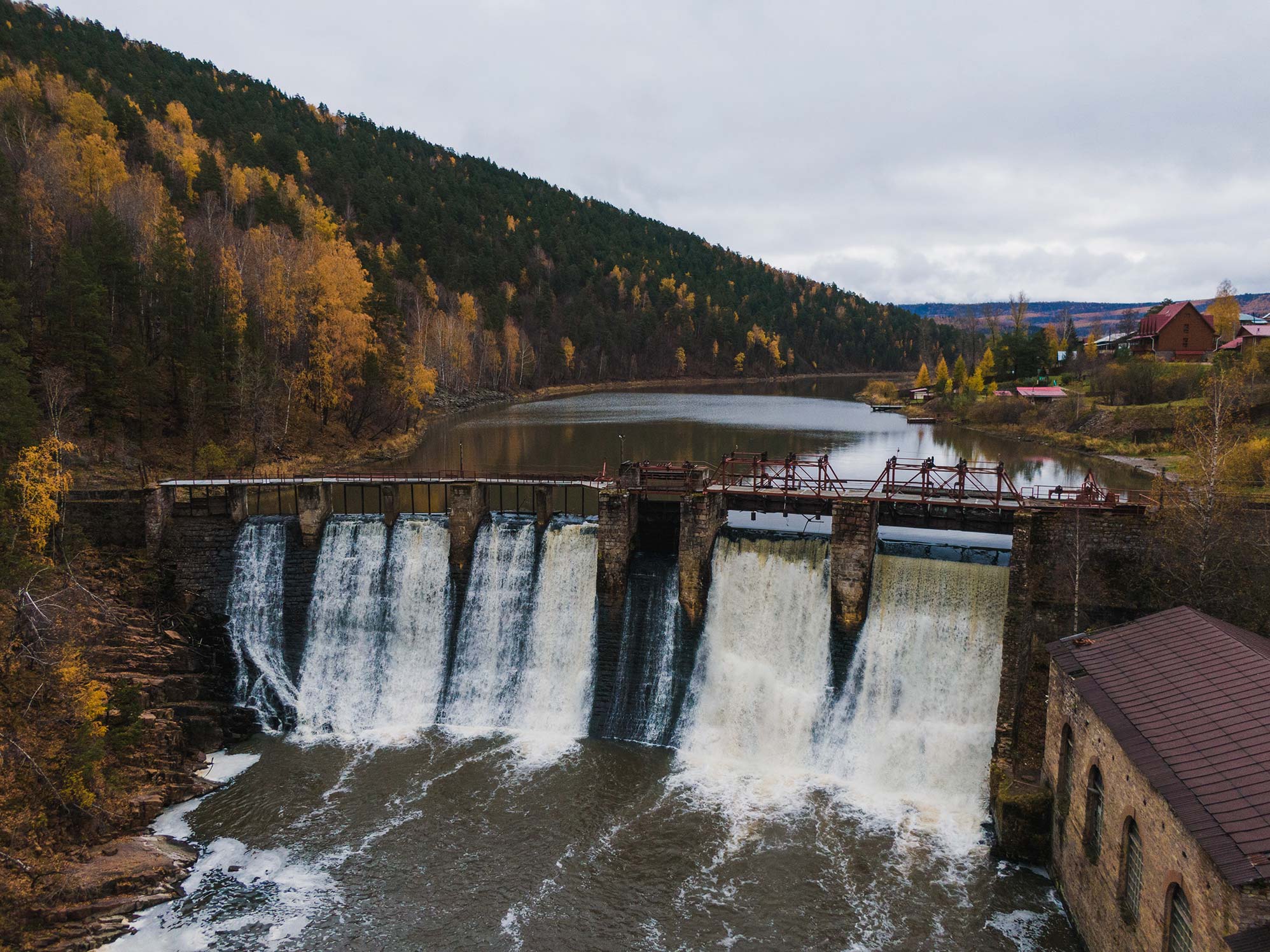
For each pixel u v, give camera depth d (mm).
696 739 59688
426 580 68375
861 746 55531
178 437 97688
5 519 55250
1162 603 49031
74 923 42156
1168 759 31484
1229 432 74625
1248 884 24453
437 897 44969
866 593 56531
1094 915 37500
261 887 45625
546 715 63750
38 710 49906
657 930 42406
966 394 192875
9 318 71125
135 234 120375
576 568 65312
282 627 69500
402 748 60719
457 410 199375
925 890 44062
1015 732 49281
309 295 123000
